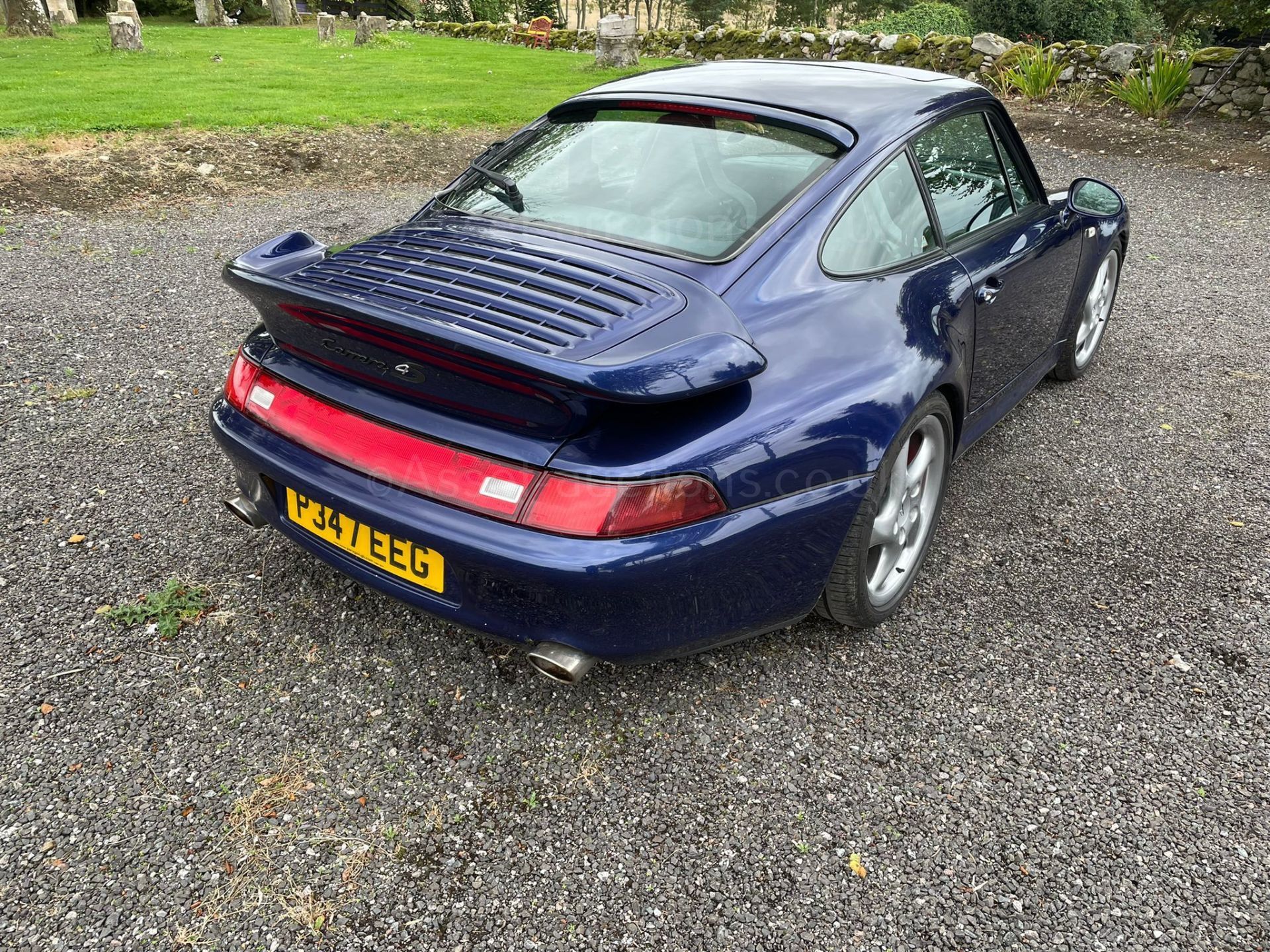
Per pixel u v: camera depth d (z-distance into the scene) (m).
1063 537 3.02
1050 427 3.81
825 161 2.34
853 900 1.77
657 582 1.78
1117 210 3.29
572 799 1.98
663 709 2.24
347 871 1.79
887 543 2.40
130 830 1.85
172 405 3.73
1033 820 1.96
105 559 2.72
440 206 2.63
